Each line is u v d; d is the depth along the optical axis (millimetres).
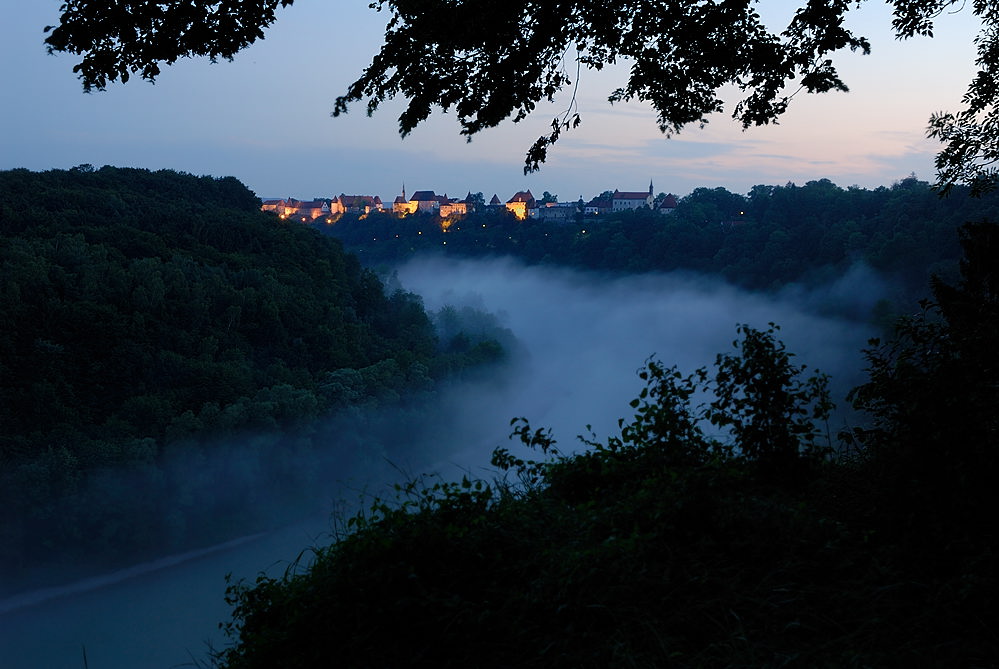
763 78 6059
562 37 6113
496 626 3352
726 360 5125
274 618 4184
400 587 3648
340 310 102125
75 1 5121
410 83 6191
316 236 130125
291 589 4223
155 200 133875
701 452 5152
